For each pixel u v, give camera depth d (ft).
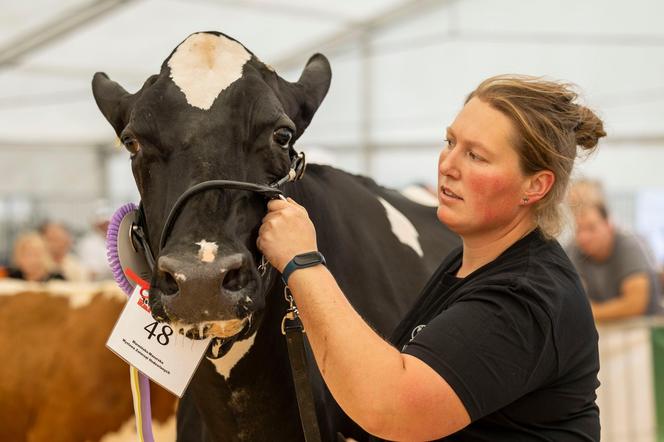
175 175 5.03
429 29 37.19
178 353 5.70
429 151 42.19
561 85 4.96
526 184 4.79
